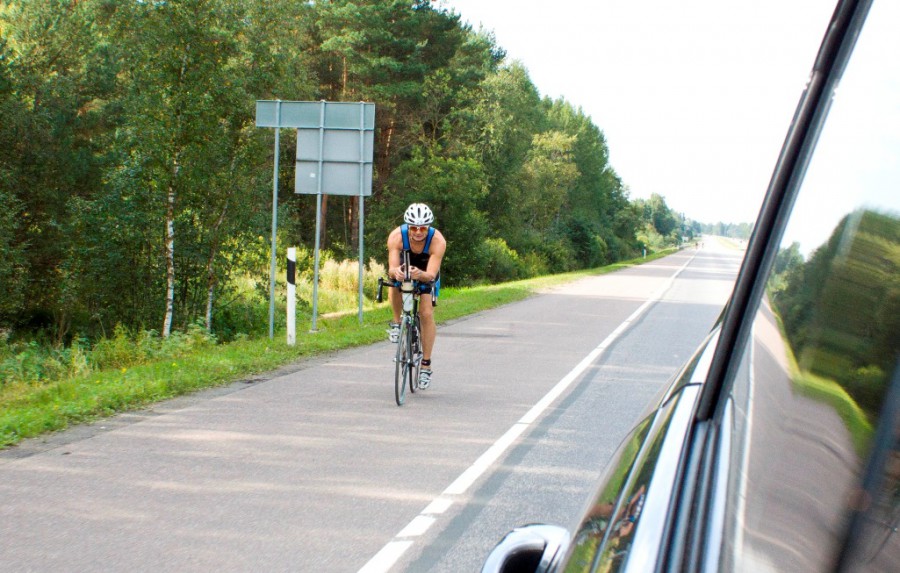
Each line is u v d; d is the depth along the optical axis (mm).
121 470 6055
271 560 4352
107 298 21672
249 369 10906
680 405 1731
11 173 25531
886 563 687
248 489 5613
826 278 1072
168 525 4867
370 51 44656
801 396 1041
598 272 49844
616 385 10164
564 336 15539
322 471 6090
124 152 20016
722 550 966
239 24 19016
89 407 8039
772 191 1385
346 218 50438
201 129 19047
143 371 10188
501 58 68125
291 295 13266
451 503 5395
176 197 19984
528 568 1772
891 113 914
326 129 14992
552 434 7445
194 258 20438
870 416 790
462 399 9094
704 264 76375
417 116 49594
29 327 27438
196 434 7238
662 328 17281
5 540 4590
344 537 4727
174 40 18641
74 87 28984
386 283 8859
